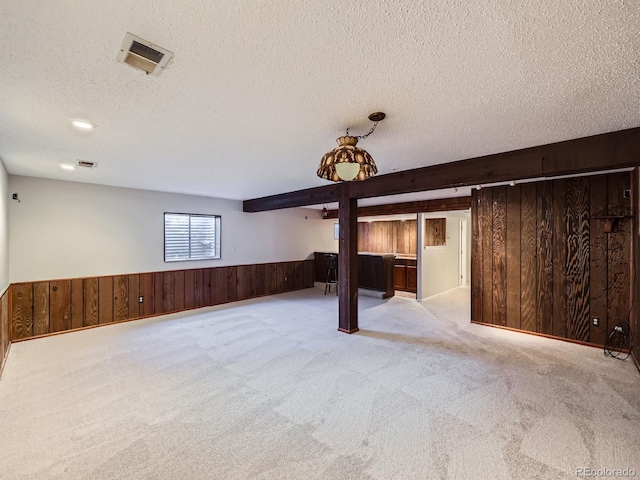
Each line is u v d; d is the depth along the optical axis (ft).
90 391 8.64
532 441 6.42
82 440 6.55
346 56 4.67
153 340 12.98
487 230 14.88
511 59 4.72
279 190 17.39
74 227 14.66
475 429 6.84
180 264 18.48
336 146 9.18
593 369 9.83
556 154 8.70
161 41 4.28
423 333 13.80
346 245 14.07
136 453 6.15
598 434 6.61
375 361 10.65
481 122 7.26
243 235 21.93
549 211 13.01
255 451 6.20
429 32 4.09
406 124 7.42
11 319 12.76
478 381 9.11
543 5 3.60
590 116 6.88
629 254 11.12
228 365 10.37
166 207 17.88
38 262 13.67
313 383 9.07
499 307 14.52
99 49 4.44
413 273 24.80
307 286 26.86
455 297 22.57
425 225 23.79
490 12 3.73
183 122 7.31
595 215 11.87
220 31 4.07
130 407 7.83
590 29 3.99
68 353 11.54
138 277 16.71
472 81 5.41
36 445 6.39
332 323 15.49
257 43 4.33
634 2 3.51
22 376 9.61
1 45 4.28
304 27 4.00
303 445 6.37
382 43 4.34
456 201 18.81
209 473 5.62
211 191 17.81
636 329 10.02
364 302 20.93
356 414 7.48
